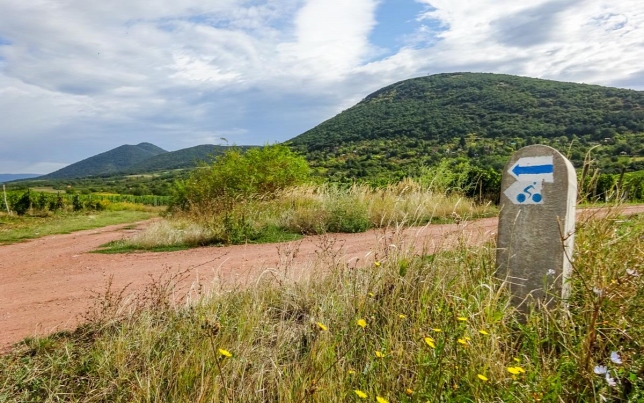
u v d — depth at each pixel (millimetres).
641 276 3434
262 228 10586
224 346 3166
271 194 13945
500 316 3160
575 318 3203
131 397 2846
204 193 17969
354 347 3111
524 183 3789
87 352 3412
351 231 10172
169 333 3459
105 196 60000
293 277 4609
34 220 23703
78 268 8086
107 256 9383
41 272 8000
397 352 2887
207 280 5875
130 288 5848
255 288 4312
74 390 2977
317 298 4027
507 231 3891
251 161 17766
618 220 4641
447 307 3266
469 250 4523
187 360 2984
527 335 3025
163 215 23844
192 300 4156
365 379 2791
